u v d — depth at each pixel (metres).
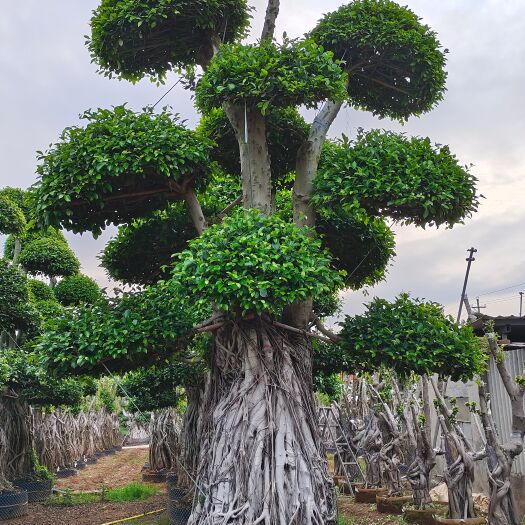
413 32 8.84
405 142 8.25
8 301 13.71
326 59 7.85
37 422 21.61
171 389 16.80
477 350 8.03
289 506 7.12
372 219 8.35
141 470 25.06
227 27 9.44
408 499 11.76
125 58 9.25
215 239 7.02
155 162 7.68
